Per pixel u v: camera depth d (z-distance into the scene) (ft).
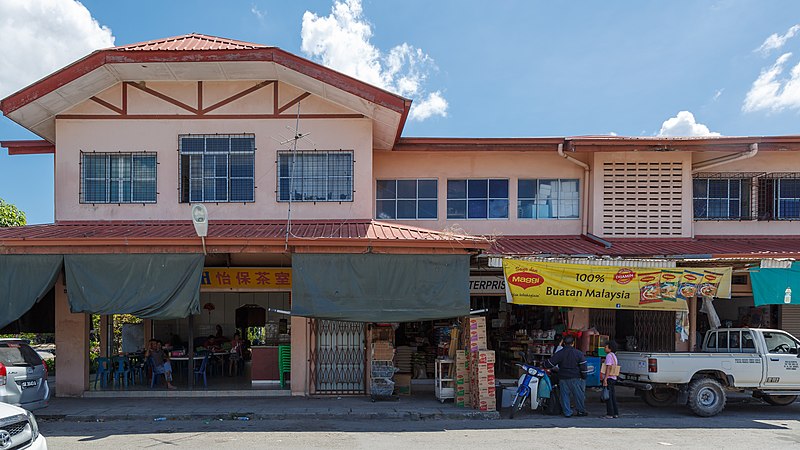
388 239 35.32
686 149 46.06
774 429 32.17
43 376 33.42
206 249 35.40
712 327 41.09
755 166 49.44
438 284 35.99
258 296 54.44
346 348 42.57
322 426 32.65
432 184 49.39
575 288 37.68
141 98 43.65
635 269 37.96
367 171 43.62
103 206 42.93
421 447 27.43
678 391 38.93
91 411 35.76
